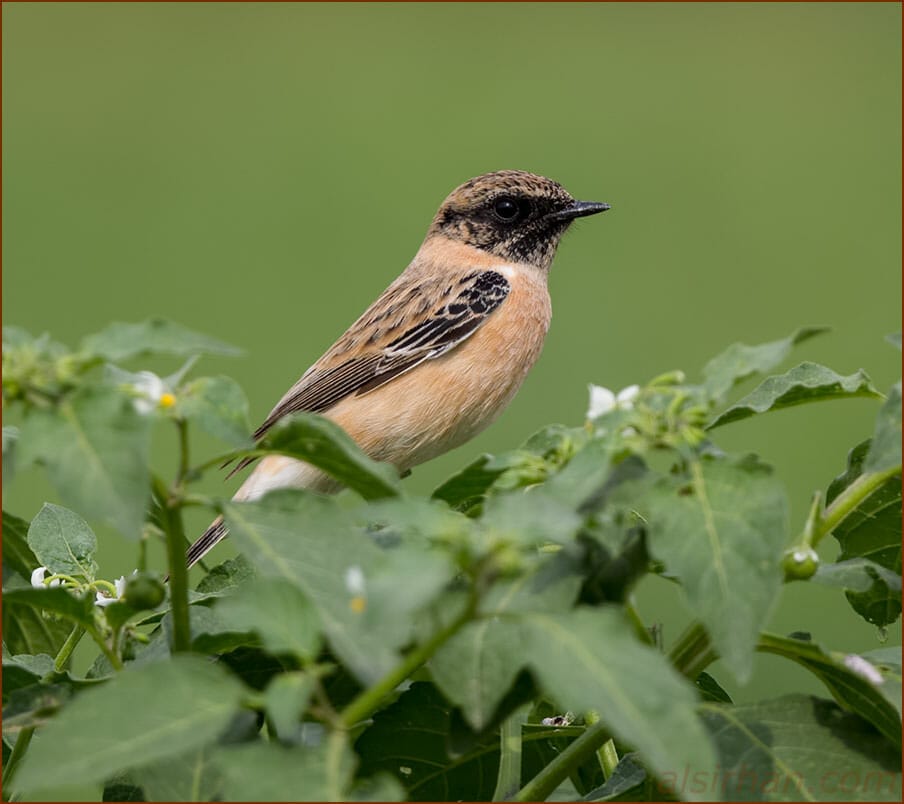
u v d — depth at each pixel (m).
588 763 6.99
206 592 6.83
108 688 4.48
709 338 23.58
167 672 4.53
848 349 23.38
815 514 5.89
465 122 30.78
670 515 4.94
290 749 4.47
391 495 5.48
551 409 21.42
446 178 28.73
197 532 16.34
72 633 6.98
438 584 4.26
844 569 5.75
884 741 5.43
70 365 4.88
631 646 4.35
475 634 4.90
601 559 5.16
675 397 5.32
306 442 5.44
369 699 4.54
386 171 29.20
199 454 17.92
